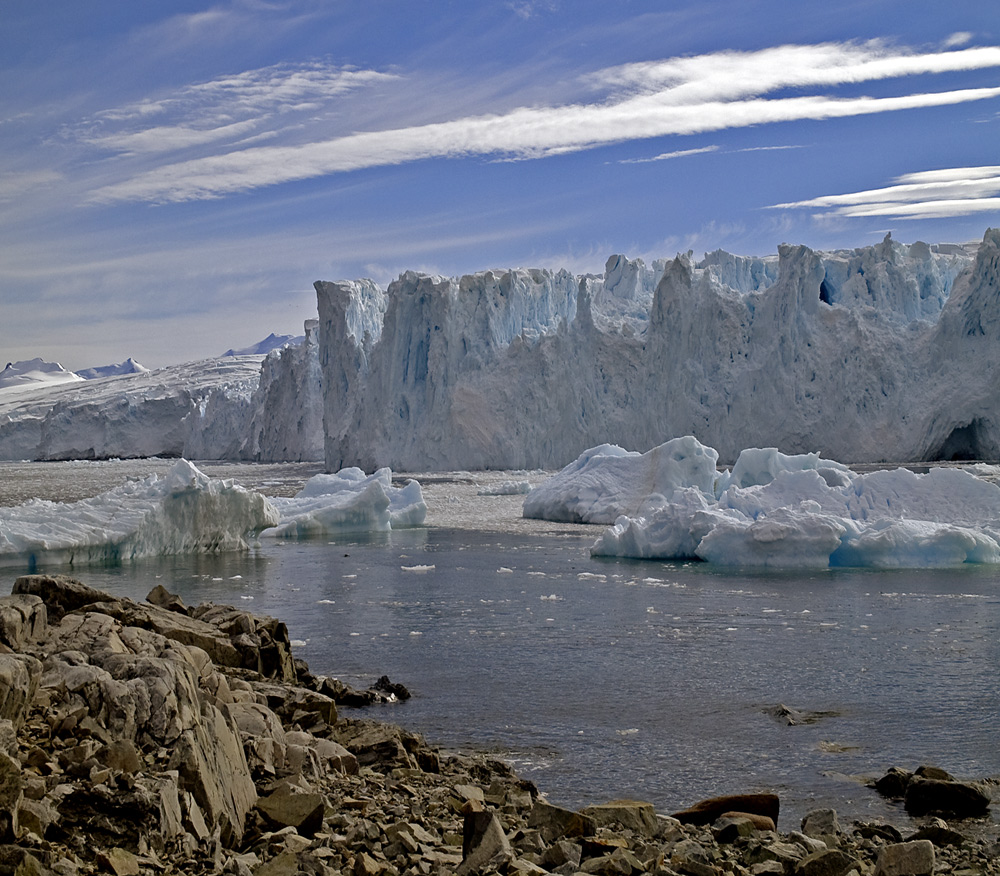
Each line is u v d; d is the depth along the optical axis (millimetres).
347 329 83688
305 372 102062
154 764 6875
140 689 7438
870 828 8828
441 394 76062
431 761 10555
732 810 9156
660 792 10242
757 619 19312
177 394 131000
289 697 11664
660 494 37062
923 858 7316
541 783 10500
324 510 36781
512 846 7586
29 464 119750
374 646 17172
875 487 30688
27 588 12773
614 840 7621
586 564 27812
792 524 27062
